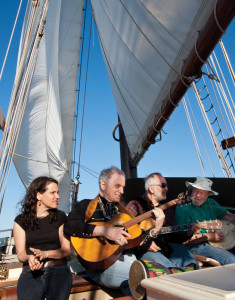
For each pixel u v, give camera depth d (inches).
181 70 105.6
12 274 115.3
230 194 141.0
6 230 159.0
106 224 100.4
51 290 81.7
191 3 90.6
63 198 329.1
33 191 92.2
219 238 115.3
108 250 92.4
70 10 350.0
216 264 108.5
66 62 361.1
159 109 142.1
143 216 102.3
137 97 164.4
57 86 263.4
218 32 82.3
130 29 136.1
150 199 115.5
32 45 127.0
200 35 88.4
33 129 302.7
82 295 94.7
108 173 105.7
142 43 129.4
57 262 86.4
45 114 304.0
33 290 79.9
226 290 30.8
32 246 88.7
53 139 293.7
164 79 127.7
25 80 116.5
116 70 181.9
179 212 122.0
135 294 62.9
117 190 104.0
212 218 119.5
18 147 309.0
